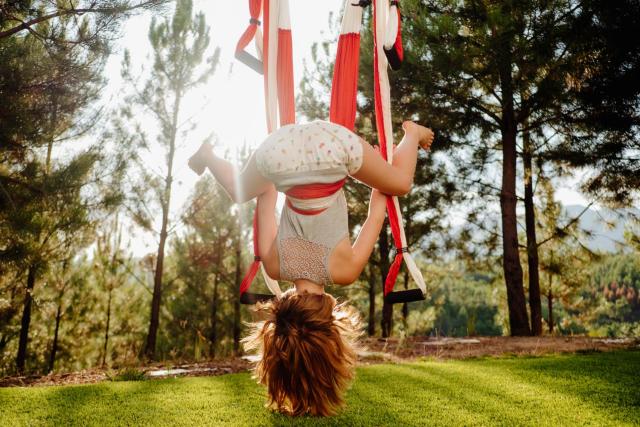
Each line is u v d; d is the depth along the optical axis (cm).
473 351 727
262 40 222
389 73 935
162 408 347
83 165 710
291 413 172
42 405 360
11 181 687
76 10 631
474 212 1137
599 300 1905
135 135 955
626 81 815
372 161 176
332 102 204
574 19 825
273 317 176
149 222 1013
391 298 192
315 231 167
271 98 208
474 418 315
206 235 1249
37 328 1361
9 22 680
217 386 432
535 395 381
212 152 195
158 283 1055
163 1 642
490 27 819
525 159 1106
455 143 1038
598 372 475
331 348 164
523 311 977
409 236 1180
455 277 1466
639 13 782
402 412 330
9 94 632
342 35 208
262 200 188
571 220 1117
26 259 662
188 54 1012
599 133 950
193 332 1334
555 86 839
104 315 1433
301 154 168
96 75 700
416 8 880
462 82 910
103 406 355
